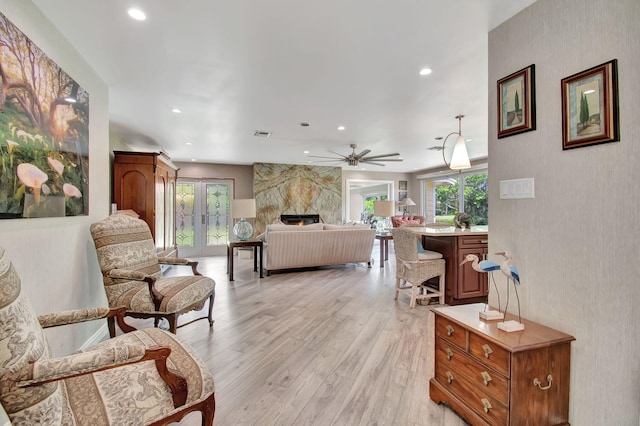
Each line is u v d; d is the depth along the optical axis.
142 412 1.05
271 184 7.81
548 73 1.58
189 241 7.50
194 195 7.54
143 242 2.54
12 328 0.89
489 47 1.97
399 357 2.22
